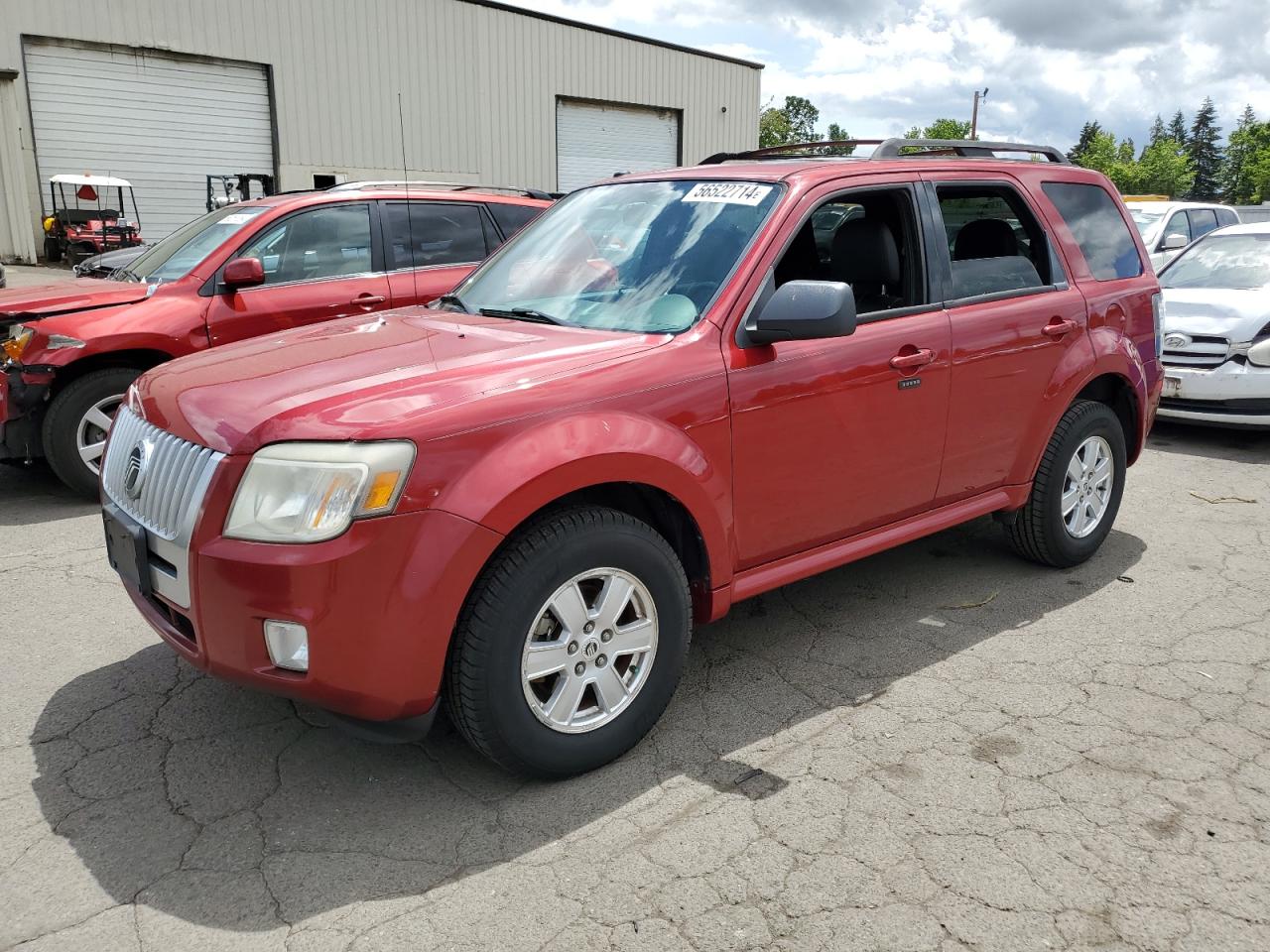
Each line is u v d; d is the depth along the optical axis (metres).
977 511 4.20
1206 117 155.88
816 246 4.07
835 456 3.54
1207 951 2.28
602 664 2.96
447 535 2.56
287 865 2.60
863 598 4.43
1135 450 5.00
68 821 2.78
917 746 3.17
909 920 2.37
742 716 3.38
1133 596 4.46
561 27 25.78
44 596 4.43
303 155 22.19
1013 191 4.34
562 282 3.72
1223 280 8.42
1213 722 3.32
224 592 2.54
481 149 24.98
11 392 5.62
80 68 19.25
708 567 3.20
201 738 3.23
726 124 30.42
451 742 3.22
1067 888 2.48
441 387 2.76
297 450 2.54
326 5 21.91
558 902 2.45
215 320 6.02
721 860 2.61
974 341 3.95
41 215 19.33
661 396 3.02
